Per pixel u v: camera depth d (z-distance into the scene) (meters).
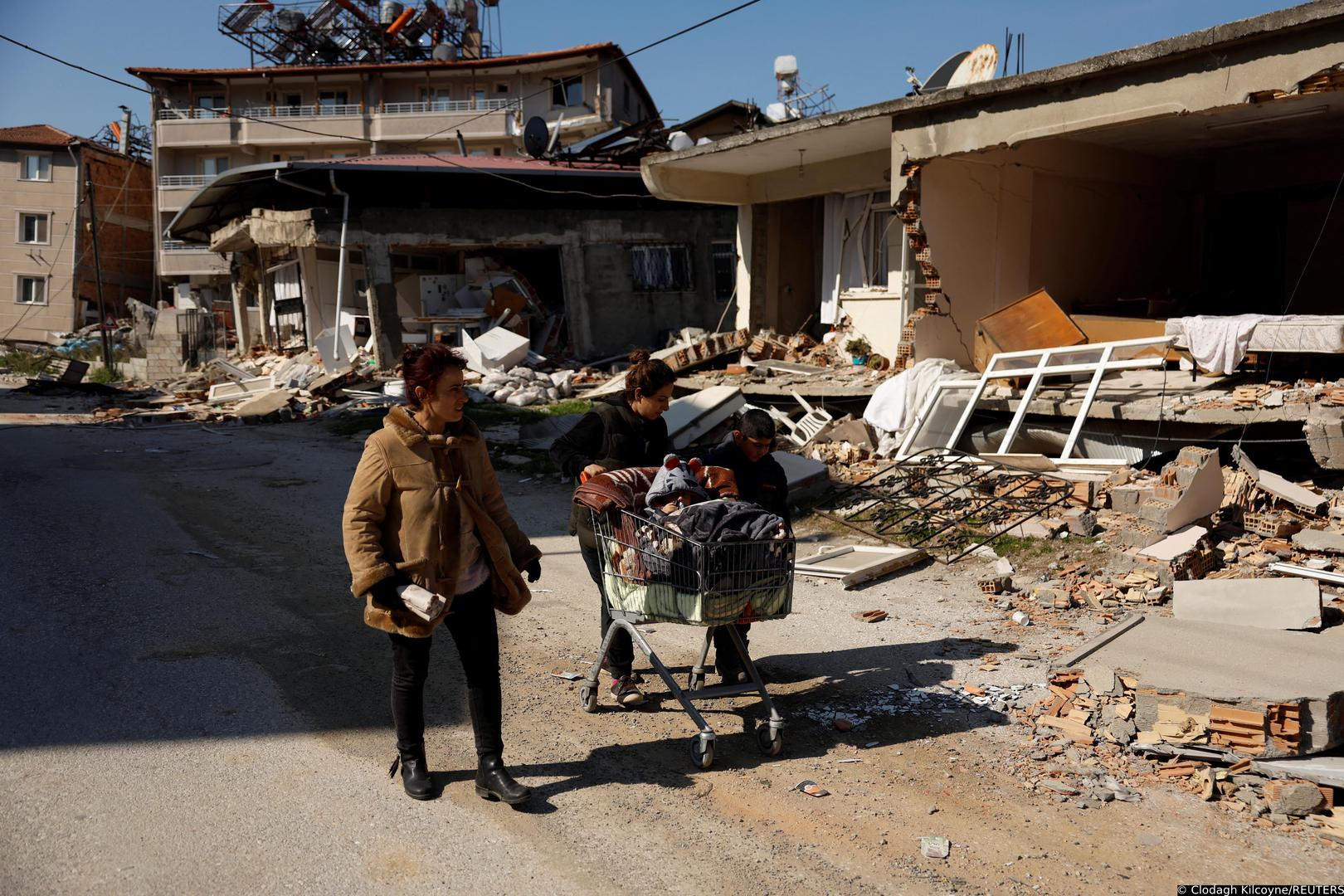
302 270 24.38
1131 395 9.16
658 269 22.94
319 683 5.17
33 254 45.12
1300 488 7.42
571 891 3.31
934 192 12.03
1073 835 3.77
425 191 22.50
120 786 3.93
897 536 8.27
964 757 4.43
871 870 3.50
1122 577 6.65
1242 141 13.50
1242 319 8.49
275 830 3.63
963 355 12.55
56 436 15.57
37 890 3.18
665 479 4.53
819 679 5.41
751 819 3.86
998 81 10.43
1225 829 3.81
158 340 27.81
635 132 23.62
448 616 3.93
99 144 48.41
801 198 16.89
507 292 22.58
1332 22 8.13
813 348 16.00
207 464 12.65
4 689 4.89
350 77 45.38
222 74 44.72
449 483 3.83
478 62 44.06
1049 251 13.51
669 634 6.23
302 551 8.10
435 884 3.32
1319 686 4.35
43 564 7.34
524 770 4.26
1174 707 4.40
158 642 5.72
